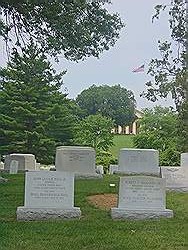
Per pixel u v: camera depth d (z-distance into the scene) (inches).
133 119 3277.6
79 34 693.3
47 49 716.0
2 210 435.5
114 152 2022.6
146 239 349.4
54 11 645.9
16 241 338.0
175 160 1305.4
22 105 1496.1
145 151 832.3
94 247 329.4
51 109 1537.9
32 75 1510.8
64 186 419.5
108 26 721.0
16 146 1476.4
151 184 429.4
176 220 413.7
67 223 393.1
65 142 1619.1
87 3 667.4
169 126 1486.2
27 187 413.4
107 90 3280.0
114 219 412.8
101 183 629.0
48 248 324.5
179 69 697.6
